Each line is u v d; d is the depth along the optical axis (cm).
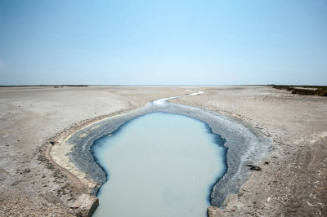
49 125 1199
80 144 1002
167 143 1076
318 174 603
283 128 1141
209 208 511
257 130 1177
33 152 820
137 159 870
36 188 566
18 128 1102
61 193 553
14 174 636
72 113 1552
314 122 1212
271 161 755
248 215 466
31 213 439
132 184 664
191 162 838
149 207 545
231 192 589
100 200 570
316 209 452
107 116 1616
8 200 484
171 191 623
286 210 464
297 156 762
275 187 568
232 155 882
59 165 746
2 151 807
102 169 767
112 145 1036
